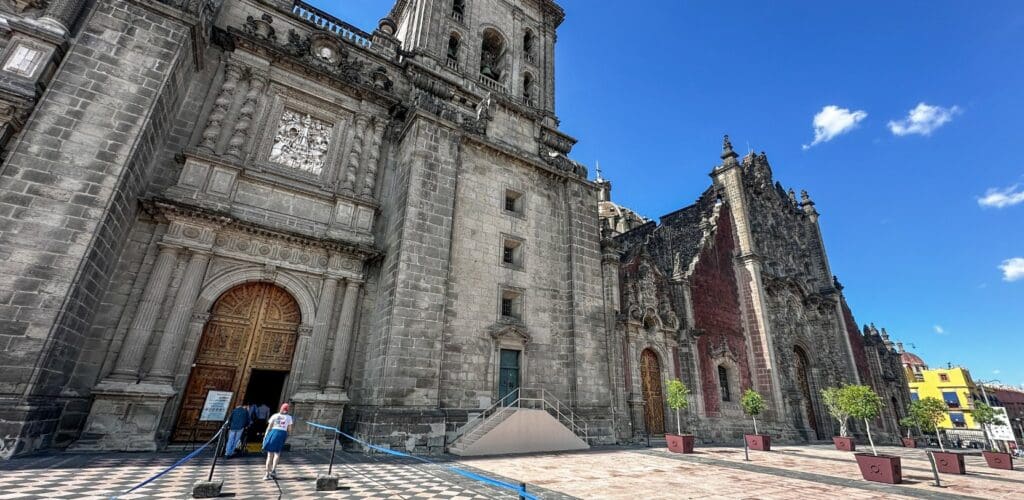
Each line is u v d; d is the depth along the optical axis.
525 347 21.92
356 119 22.41
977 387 70.50
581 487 10.86
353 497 9.14
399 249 19.12
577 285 24.55
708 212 37.91
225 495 8.84
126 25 15.91
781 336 35.38
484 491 10.02
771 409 30.88
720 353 30.80
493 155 24.69
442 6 29.53
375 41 26.03
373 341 18.91
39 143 13.47
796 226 46.00
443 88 25.95
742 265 35.53
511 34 33.12
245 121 19.03
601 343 24.06
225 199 17.53
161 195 16.39
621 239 42.66
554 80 34.00
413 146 21.17
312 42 22.86
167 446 14.66
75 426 13.52
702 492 10.66
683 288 30.77
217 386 16.33
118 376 14.13
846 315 45.22
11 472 9.59
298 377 17.44
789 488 11.70
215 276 16.80
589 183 27.91
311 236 18.42
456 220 21.78
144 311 14.98
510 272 22.83
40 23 14.41
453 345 19.64
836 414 24.36
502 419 18.11
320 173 20.83
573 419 21.66
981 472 17.84
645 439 24.62
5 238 12.39
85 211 13.52
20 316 12.09
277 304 18.16
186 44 17.06
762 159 45.34
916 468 18.86
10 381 11.59
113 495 8.34
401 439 16.45
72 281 12.86
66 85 14.36
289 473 11.51
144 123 15.10
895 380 46.22
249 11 21.75
